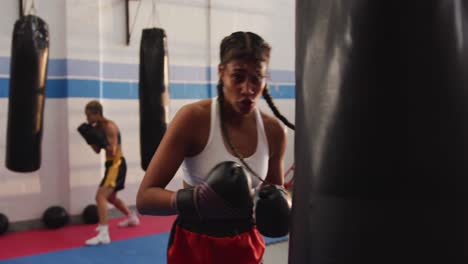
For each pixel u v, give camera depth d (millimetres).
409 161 651
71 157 5023
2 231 4609
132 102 5457
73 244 4316
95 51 5113
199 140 1323
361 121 672
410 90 647
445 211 658
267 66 1244
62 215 4863
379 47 657
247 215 1386
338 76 693
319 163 722
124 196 5441
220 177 1078
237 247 1365
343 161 690
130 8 5371
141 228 4879
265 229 1290
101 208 4336
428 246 659
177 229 1396
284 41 6613
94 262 3801
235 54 1200
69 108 4996
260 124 1416
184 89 5777
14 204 4820
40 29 3381
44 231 4789
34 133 3387
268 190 1319
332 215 706
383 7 651
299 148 774
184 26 5742
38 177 4930
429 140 649
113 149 4355
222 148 1331
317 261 729
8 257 3939
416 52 646
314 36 728
